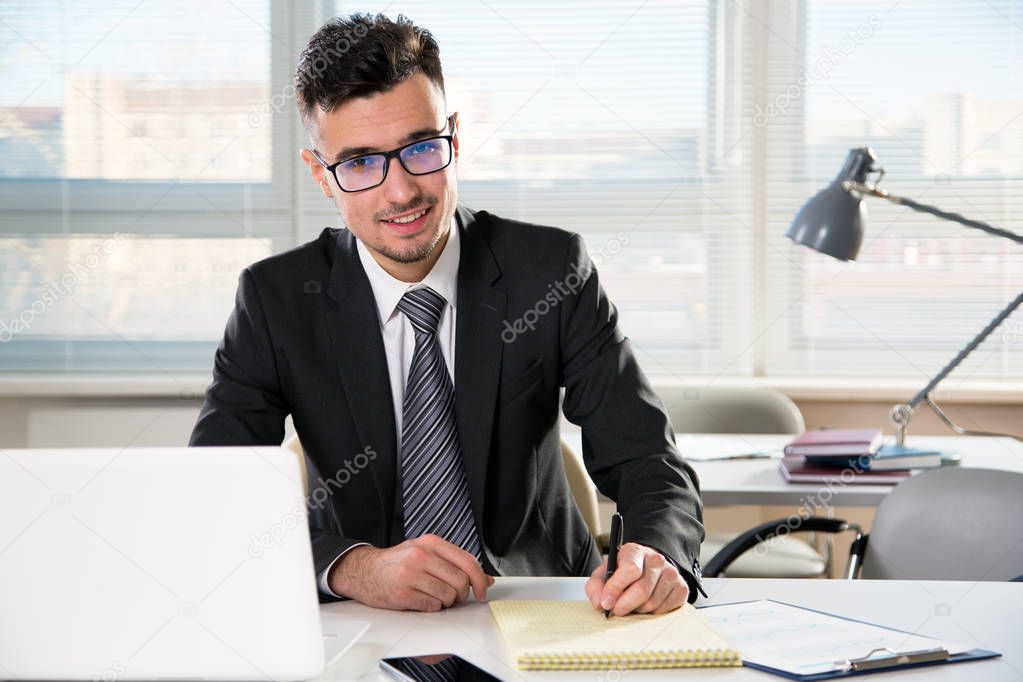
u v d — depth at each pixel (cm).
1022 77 326
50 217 332
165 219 334
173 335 334
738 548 184
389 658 98
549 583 127
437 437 142
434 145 133
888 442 257
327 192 142
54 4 328
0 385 321
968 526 172
